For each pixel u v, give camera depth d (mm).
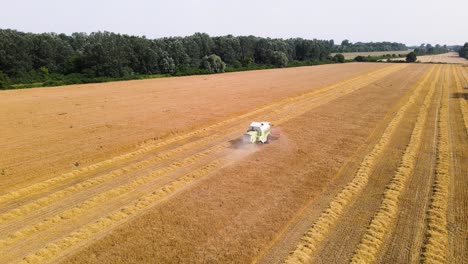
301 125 33906
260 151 26016
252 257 13211
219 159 24203
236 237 14523
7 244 13984
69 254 13344
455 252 13672
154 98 49750
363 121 35656
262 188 19438
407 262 13148
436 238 14539
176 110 40812
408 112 40312
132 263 12758
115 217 16109
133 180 20594
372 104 45094
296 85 65625
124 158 24484
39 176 20984
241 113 39719
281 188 19469
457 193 18969
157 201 17953
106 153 25328
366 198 18391
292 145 27484
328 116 38000
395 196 18438
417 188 19672
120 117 36906
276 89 59656
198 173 21516
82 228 15180
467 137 30141
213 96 51688
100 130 31562
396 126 33750
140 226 15305
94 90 59500
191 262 12852
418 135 30516
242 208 17078
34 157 24203
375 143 28078
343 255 13500
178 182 20109
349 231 15211
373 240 14398
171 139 29406
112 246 13820
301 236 14750
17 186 19531
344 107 43094
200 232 14852
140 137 29391
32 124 33500
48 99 48562
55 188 19484
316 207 17359
